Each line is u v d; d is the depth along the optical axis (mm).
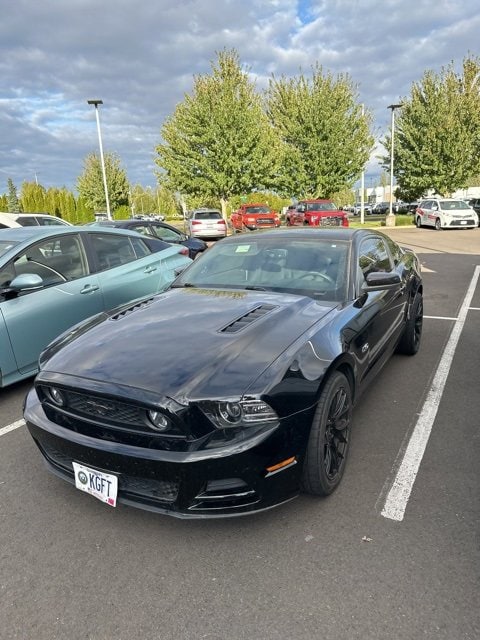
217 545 2363
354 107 28938
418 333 5238
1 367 4164
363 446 3264
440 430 3475
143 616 1970
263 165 26266
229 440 2156
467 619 1896
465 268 11719
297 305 3086
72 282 4812
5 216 13195
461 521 2473
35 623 1955
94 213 46375
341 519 2518
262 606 1996
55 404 2504
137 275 5531
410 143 29672
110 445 2266
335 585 2088
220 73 26078
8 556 2338
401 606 1967
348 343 2838
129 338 2680
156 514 2623
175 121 27094
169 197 80625
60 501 2773
